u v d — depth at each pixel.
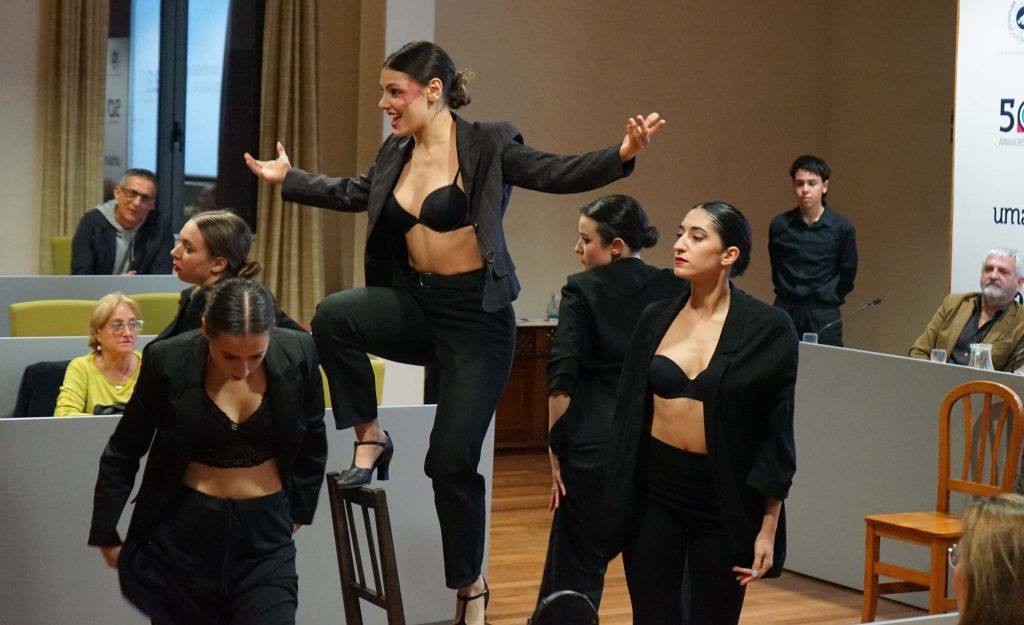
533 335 8.47
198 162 8.62
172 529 2.93
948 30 8.74
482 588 3.08
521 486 7.48
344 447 4.57
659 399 3.15
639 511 3.20
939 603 4.57
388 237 2.99
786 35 9.73
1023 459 4.71
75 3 7.88
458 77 2.95
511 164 2.87
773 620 5.15
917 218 9.02
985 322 5.83
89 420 4.20
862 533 5.58
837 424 5.67
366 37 8.44
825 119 9.89
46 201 7.97
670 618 3.20
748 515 3.11
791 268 7.32
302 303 8.46
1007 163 6.88
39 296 6.71
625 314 3.84
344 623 4.64
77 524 4.21
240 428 2.89
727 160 9.62
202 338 2.90
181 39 8.48
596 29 9.09
